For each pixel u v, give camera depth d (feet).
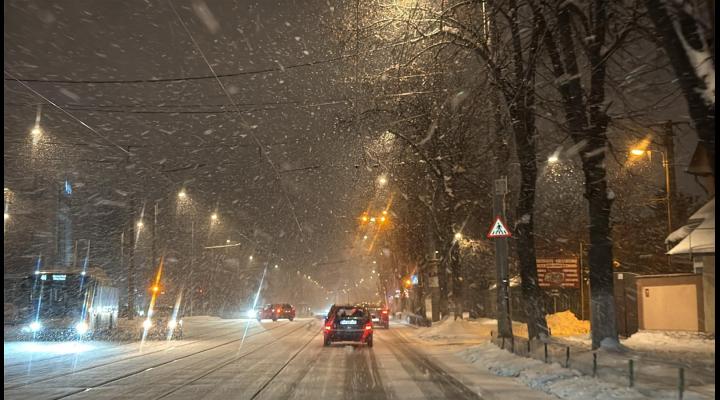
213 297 275.39
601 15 45.93
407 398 39.55
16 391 41.96
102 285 109.50
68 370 54.85
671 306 76.59
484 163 94.89
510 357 58.44
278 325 165.99
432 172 99.91
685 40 32.91
